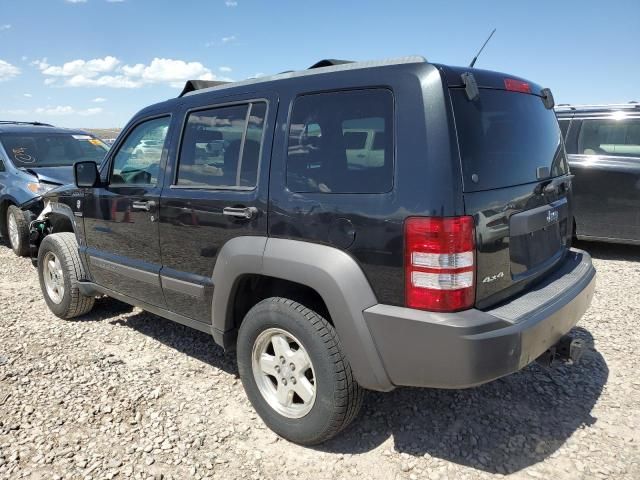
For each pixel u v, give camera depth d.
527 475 2.66
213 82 3.95
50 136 8.38
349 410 2.74
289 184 2.84
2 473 2.71
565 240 3.50
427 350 2.39
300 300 2.94
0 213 7.83
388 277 2.46
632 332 4.34
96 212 4.36
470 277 2.40
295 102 2.92
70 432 3.06
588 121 6.73
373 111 2.57
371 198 2.50
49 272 5.06
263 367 3.07
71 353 4.16
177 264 3.59
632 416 3.15
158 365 3.96
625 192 6.34
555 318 2.68
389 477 2.67
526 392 3.45
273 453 2.88
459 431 3.04
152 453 2.88
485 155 2.55
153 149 3.84
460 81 2.51
